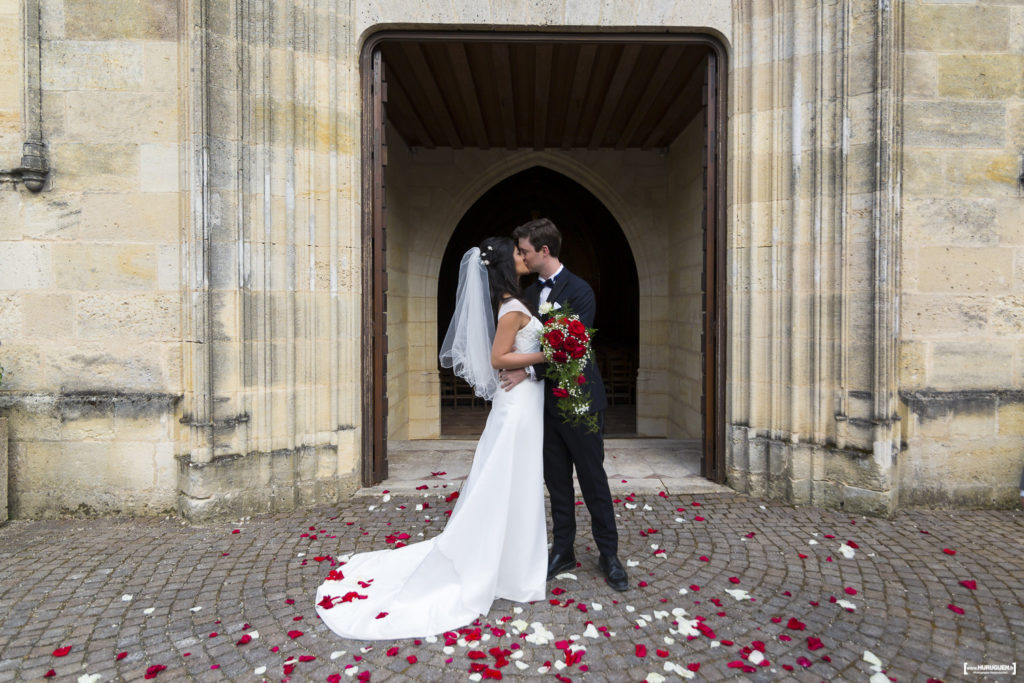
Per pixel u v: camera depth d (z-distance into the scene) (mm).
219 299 3752
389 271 7133
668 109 6695
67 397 3846
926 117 3920
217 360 3750
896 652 2277
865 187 3824
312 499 4004
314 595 2736
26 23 3738
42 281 3840
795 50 3957
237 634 2422
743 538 3395
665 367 8508
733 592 2719
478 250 2859
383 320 4441
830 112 3908
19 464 3830
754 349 4152
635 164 8461
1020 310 3998
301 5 3941
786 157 4047
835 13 3859
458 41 4270
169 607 2641
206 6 3645
